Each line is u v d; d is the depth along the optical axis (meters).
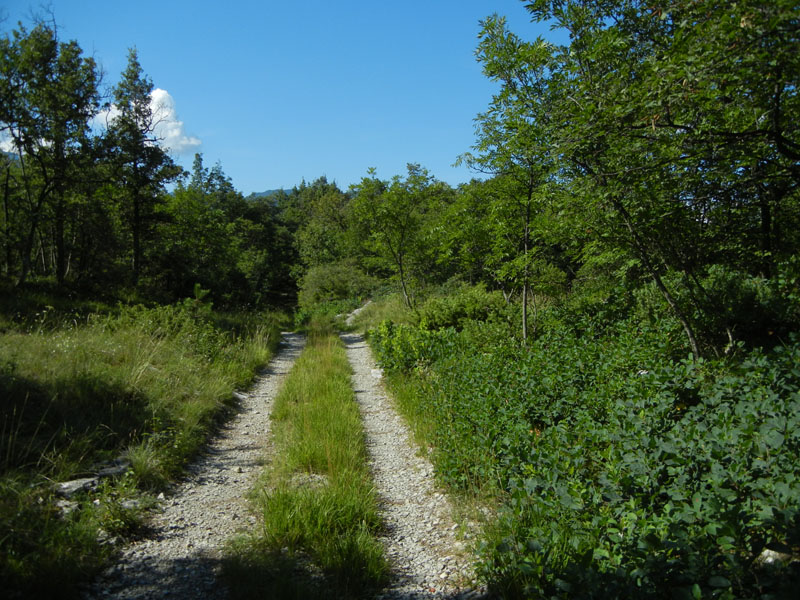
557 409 5.19
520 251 9.44
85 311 14.10
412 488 5.05
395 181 17.22
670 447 3.25
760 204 5.99
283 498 4.17
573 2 6.35
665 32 5.09
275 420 7.61
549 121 6.59
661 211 5.91
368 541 3.70
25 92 15.41
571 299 10.45
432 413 6.73
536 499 3.50
